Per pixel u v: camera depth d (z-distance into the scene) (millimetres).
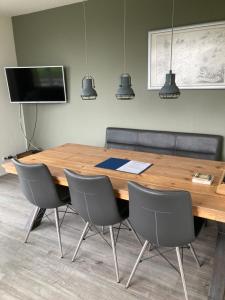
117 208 1855
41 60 4238
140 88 3490
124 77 2451
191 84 3131
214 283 1721
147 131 3420
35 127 4695
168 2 3025
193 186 1797
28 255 2270
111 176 2037
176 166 2232
